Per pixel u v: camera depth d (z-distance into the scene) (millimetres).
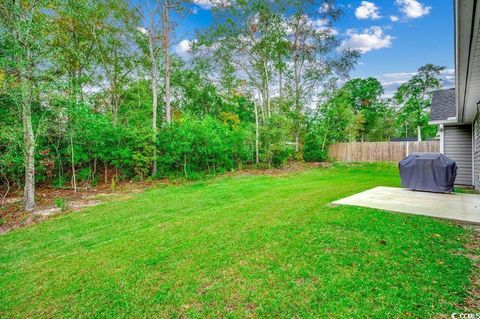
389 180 10484
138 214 6094
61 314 2434
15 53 6805
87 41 14039
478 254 2945
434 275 2508
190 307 2354
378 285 2400
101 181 11461
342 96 20125
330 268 2773
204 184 10422
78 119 9609
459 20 2613
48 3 7590
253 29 17547
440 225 3926
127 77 17703
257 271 2861
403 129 39406
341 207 5102
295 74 18812
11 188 9828
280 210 5383
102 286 2850
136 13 13406
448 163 6793
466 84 4773
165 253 3596
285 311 2174
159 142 12070
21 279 3213
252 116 24203
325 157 18500
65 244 4406
